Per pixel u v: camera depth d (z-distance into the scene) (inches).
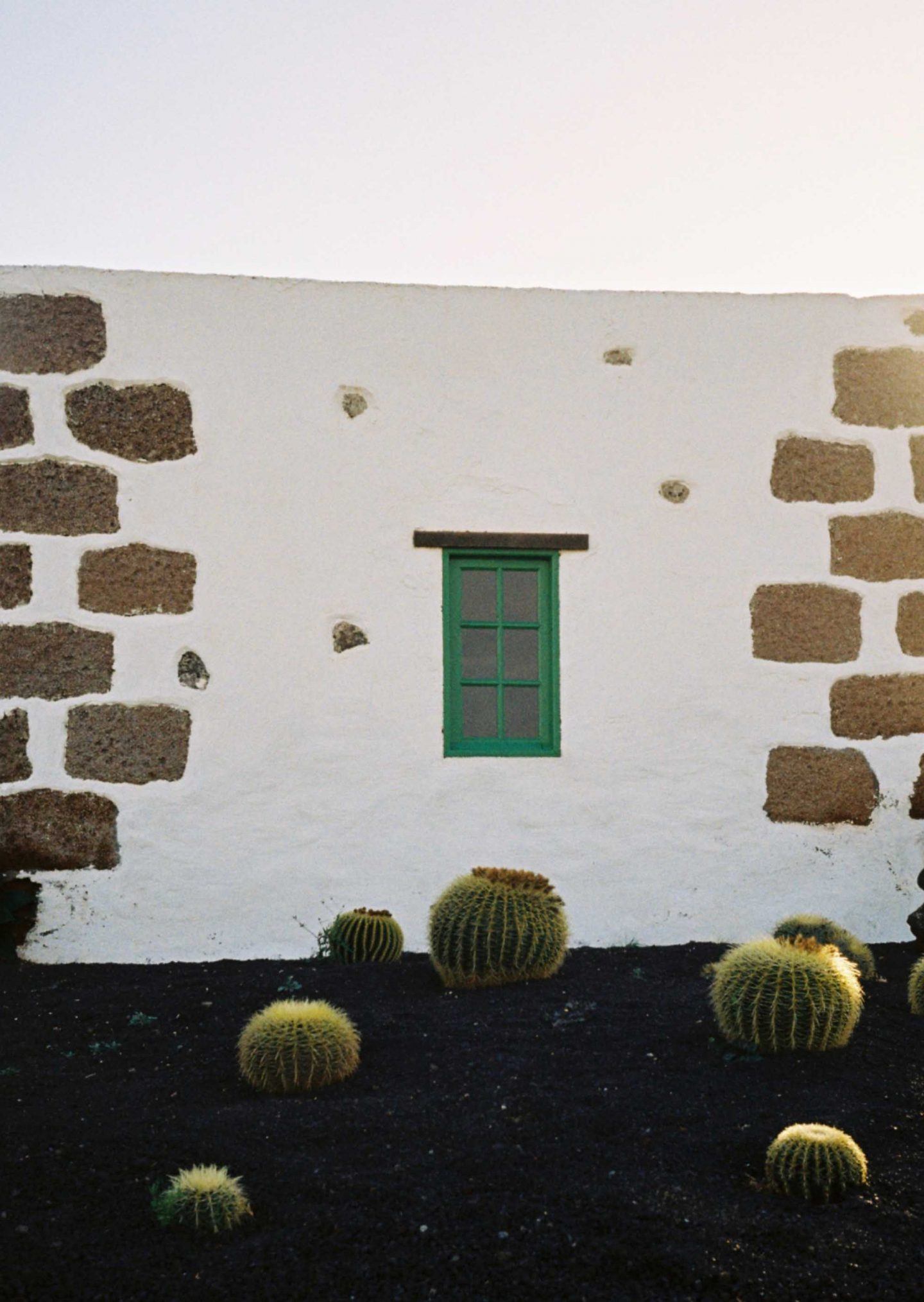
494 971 239.1
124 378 287.3
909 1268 139.9
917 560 307.1
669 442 302.5
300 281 294.4
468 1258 142.2
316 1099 184.9
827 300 308.8
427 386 296.4
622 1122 174.4
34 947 276.2
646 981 248.2
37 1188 157.1
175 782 282.4
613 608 298.7
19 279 286.4
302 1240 145.3
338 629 289.9
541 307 301.3
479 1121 174.7
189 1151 166.2
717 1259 141.3
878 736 303.3
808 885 298.8
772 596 302.8
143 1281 137.9
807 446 306.2
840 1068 194.7
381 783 288.2
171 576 285.3
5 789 277.7
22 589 281.0
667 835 295.9
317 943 283.1
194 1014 226.8
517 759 293.0
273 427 290.8
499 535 295.9
